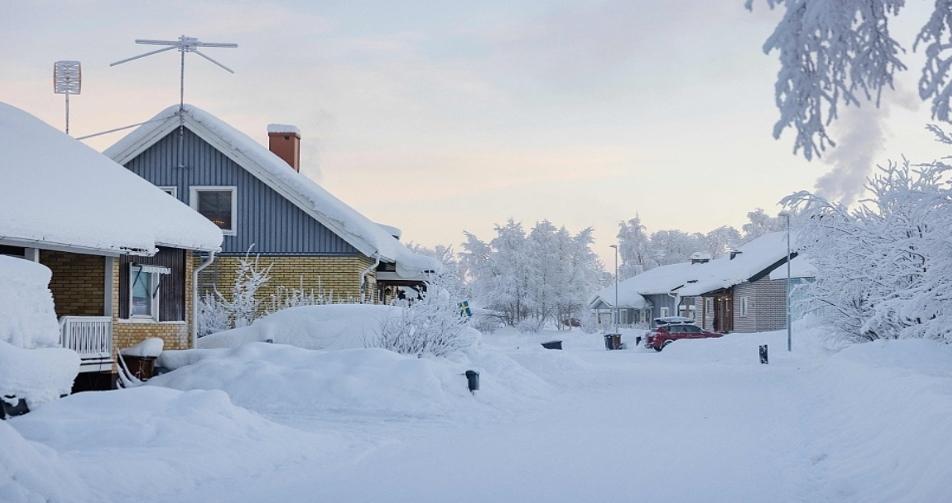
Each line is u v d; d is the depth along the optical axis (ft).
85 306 72.95
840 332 106.83
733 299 228.63
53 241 61.11
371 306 89.10
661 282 298.15
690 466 41.88
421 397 66.90
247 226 111.96
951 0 24.39
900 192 83.10
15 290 53.31
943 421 35.37
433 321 87.20
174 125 111.96
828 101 24.53
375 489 36.55
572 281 335.67
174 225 79.46
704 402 73.92
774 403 72.54
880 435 44.24
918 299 71.97
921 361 81.05
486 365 87.66
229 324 104.73
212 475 39.63
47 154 75.25
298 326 86.99
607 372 111.65
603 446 48.67
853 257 100.89
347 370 70.64
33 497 31.96
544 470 40.93
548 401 76.02
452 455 45.88
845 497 34.96
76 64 102.37
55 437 43.11
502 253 337.72
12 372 46.47
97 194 72.74
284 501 34.37
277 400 66.90
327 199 110.73
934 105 25.16
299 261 111.45
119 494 35.12
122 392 50.06
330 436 52.31
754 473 39.96
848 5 24.03
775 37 24.16
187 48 106.01
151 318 81.10
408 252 122.52
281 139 134.21
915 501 30.42
